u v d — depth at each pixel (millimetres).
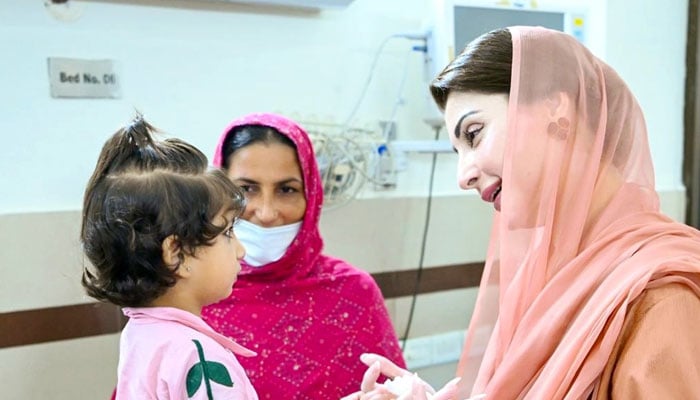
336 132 1703
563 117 797
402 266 1828
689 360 633
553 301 781
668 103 2121
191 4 1526
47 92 1412
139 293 796
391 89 1785
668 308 649
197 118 1561
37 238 1407
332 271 1339
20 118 1395
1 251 1379
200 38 1545
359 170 1703
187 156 879
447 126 876
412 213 1822
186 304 844
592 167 798
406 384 834
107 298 817
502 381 782
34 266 1410
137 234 773
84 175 1460
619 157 834
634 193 810
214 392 764
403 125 1812
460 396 987
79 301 1446
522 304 829
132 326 818
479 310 1000
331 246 1698
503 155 805
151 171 822
